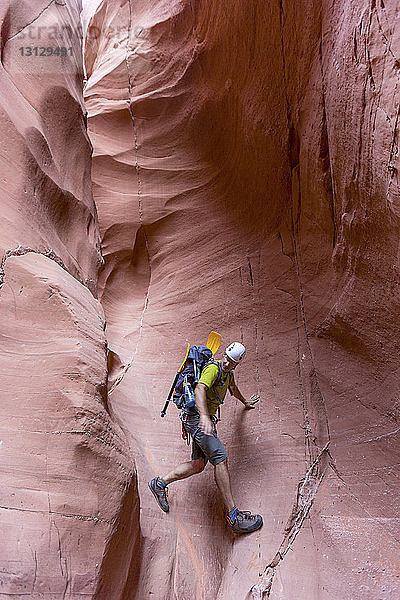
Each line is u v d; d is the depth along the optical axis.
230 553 3.39
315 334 4.38
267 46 4.85
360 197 3.55
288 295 4.75
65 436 2.33
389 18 3.04
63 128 3.89
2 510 2.05
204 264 5.59
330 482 3.58
